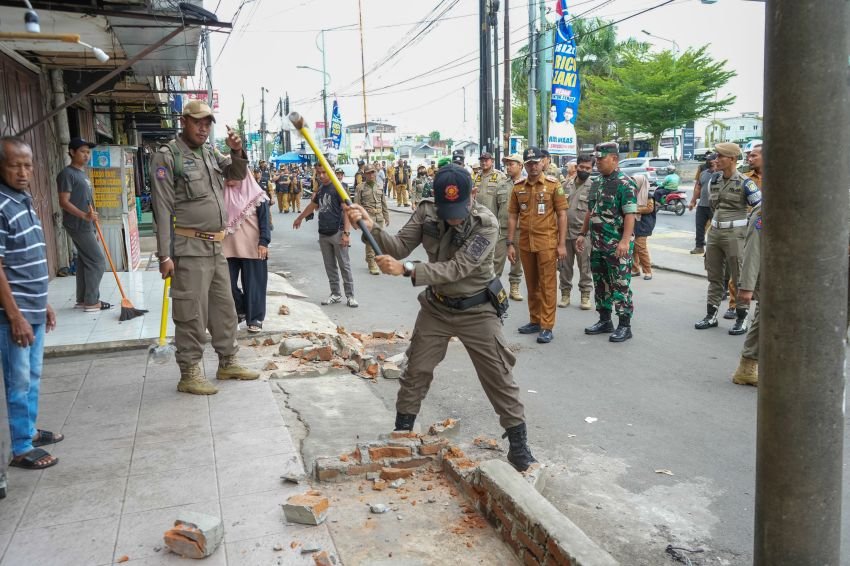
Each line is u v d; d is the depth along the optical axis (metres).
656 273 11.91
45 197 10.47
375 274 12.14
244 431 4.56
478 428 5.07
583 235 8.10
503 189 9.05
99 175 11.42
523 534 3.14
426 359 4.10
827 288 2.16
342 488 3.82
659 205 18.86
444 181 3.71
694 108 39.59
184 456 4.18
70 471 3.98
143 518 3.46
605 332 7.83
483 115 19.88
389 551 3.22
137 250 12.50
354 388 5.61
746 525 3.75
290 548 3.21
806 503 2.27
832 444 2.25
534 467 4.10
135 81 12.92
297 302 9.31
